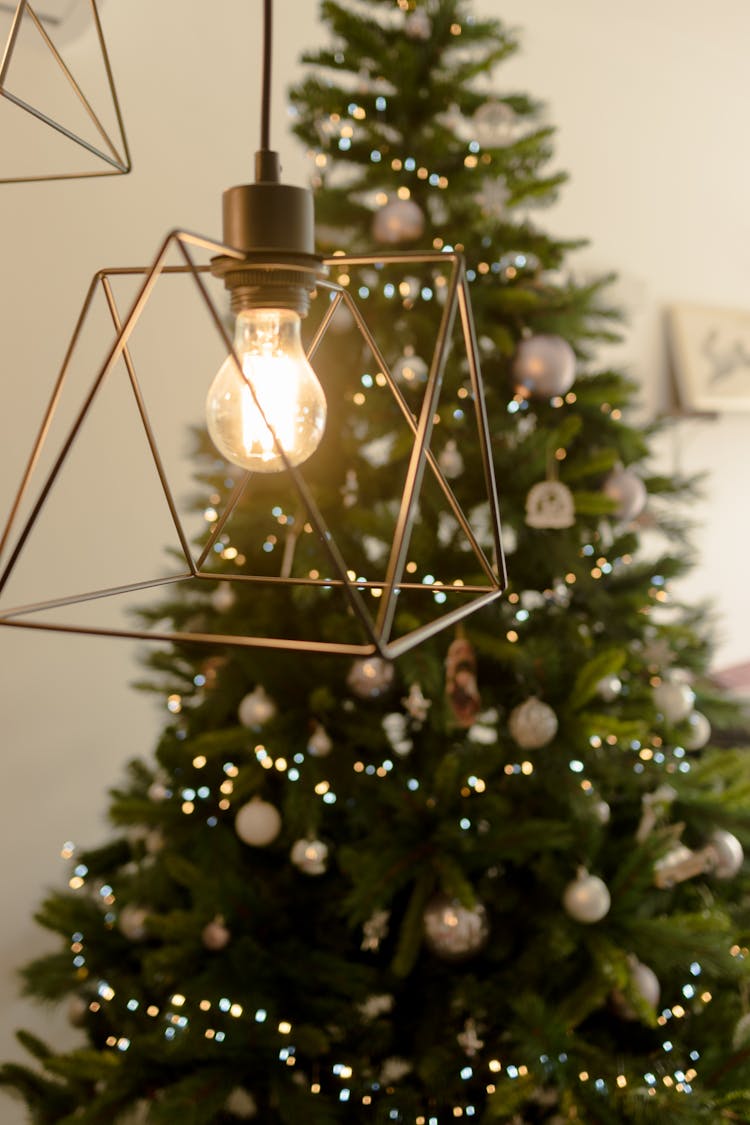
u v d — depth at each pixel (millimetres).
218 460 2703
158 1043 2506
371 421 2611
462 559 2611
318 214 2676
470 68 2701
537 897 2541
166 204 3498
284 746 2520
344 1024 2492
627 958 2416
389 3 2736
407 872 2434
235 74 3598
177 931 2527
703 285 5230
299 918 2596
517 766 2557
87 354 3402
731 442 5355
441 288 2645
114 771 3525
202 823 2645
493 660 2635
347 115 2686
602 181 4773
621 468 2744
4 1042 3352
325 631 2566
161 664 2795
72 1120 2467
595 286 2723
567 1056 2355
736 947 2598
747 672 4371
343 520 2629
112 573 3471
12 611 1014
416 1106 2432
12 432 3312
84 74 3350
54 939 3426
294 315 1225
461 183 2660
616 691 2613
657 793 2641
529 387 2605
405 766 2611
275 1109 2488
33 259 3312
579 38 4613
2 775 3359
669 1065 2455
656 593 2783
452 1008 2521
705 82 5117
